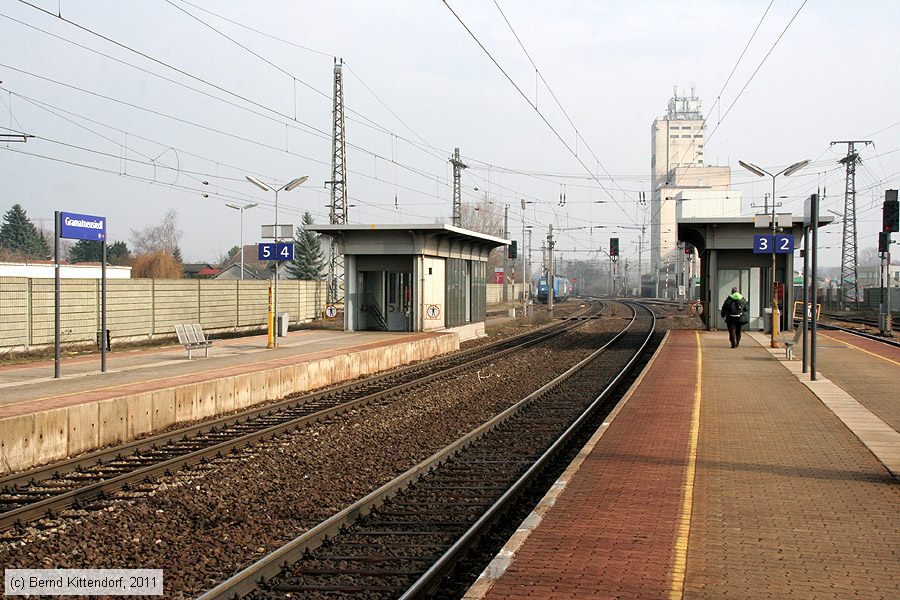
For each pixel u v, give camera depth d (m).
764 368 22.81
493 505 9.56
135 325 33.16
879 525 7.89
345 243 35.94
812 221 19.64
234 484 11.45
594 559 6.91
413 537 8.89
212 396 17.92
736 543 7.35
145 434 15.68
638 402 16.45
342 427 15.99
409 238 35.22
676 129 161.62
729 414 14.86
